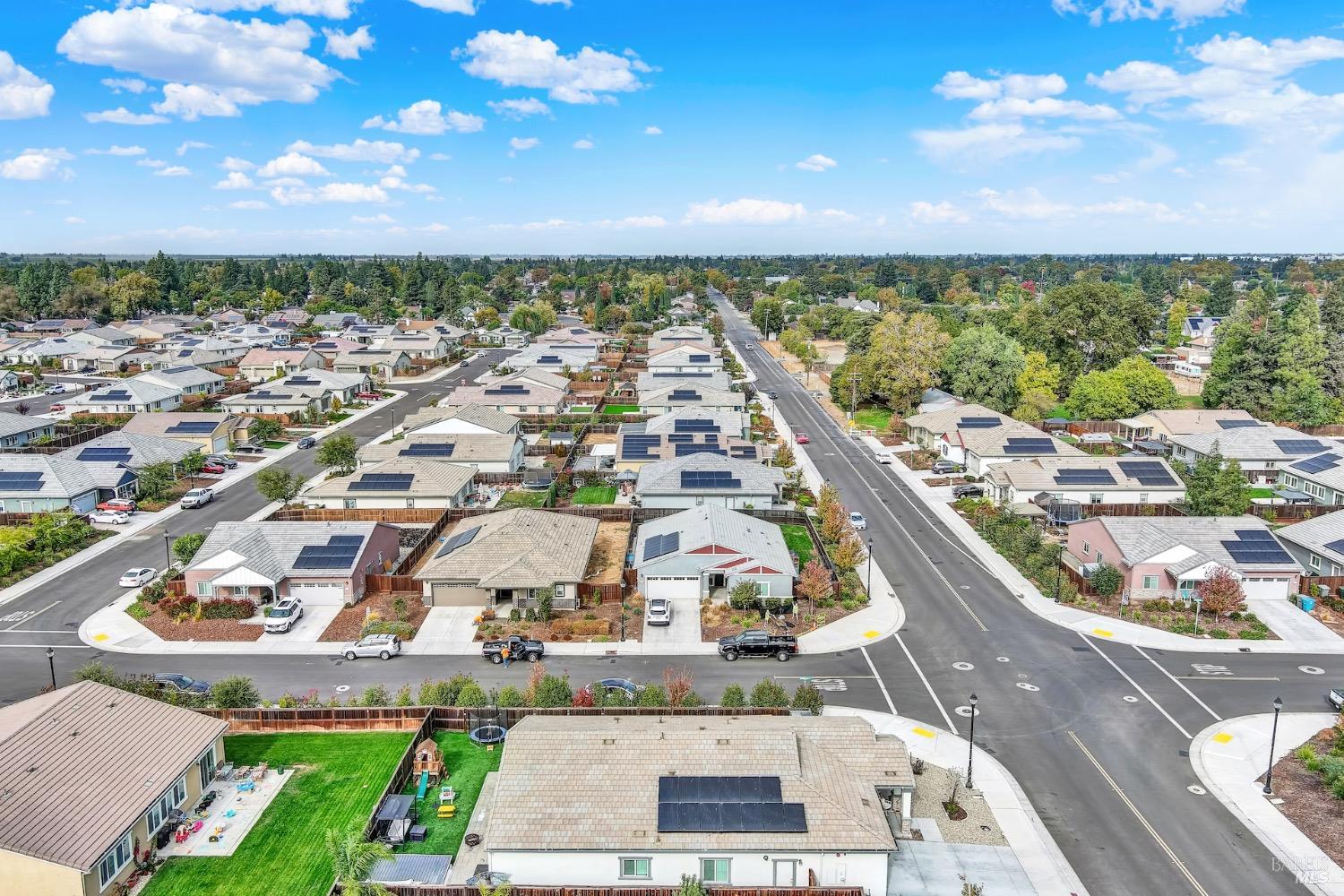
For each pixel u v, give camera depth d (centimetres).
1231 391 11975
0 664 5222
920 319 12925
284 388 12950
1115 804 3869
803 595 6153
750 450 9494
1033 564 6625
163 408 12675
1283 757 4234
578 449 10481
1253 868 3453
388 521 7975
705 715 4253
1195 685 4966
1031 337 14125
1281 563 6119
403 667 5212
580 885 3284
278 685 4975
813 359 17650
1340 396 11694
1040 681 5012
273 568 6031
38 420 10825
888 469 9962
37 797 3278
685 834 3266
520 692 4669
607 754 3544
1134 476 8175
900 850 3550
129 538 7531
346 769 4159
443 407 10962
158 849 3562
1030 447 9156
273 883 3378
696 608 6069
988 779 4050
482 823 3709
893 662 5256
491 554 6175
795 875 3266
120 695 4009
